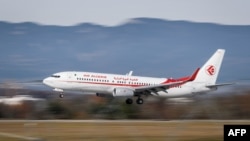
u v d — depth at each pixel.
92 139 102.81
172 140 104.00
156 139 104.88
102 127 134.38
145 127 137.62
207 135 113.00
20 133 114.12
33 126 132.75
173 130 127.12
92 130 122.62
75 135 109.38
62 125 139.50
